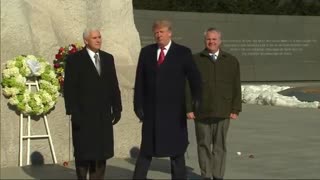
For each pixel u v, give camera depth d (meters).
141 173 9.47
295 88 32.69
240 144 15.19
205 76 10.02
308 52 45.97
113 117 9.66
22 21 12.12
